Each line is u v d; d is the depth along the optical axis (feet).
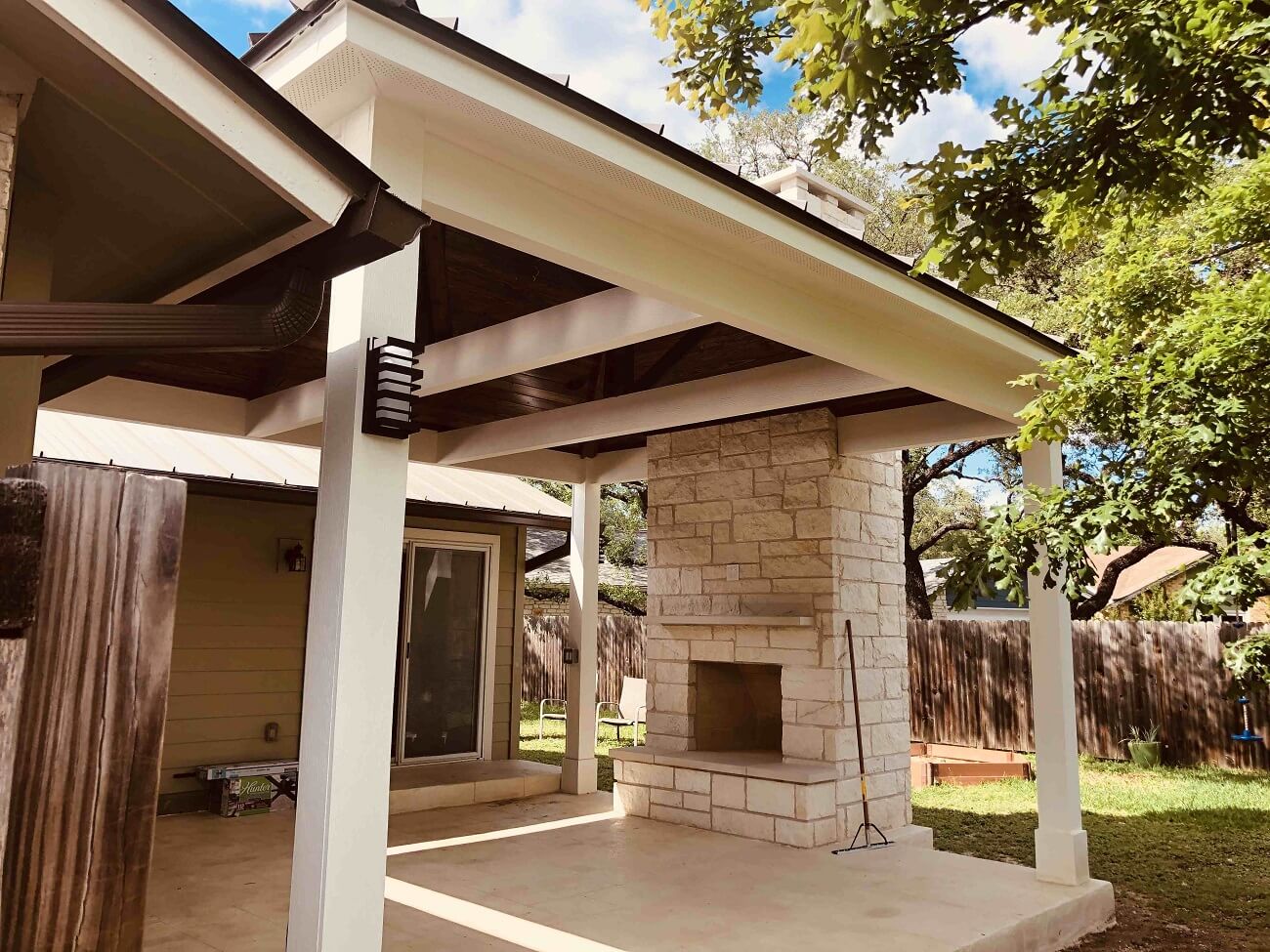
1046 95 10.46
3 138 6.20
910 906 14.93
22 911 3.00
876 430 20.45
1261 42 8.69
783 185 20.62
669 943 13.07
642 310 12.44
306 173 6.36
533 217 9.42
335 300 8.29
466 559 29.19
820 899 15.30
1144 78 8.17
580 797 25.08
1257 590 10.44
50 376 11.69
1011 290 37.73
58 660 3.13
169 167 7.01
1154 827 24.07
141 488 3.35
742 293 11.71
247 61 8.41
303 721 7.52
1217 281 16.12
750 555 21.74
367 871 7.22
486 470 24.72
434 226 14.84
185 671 22.67
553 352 13.60
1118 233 18.86
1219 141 9.30
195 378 19.40
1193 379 10.94
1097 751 35.29
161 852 18.34
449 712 28.37
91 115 6.77
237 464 23.43
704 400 17.87
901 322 14.07
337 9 7.48
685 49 13.33
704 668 22.85
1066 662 17.13
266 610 24.21
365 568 7.61
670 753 21.84
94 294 9.71
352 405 7.84
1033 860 20.59
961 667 37.42
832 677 19.89
